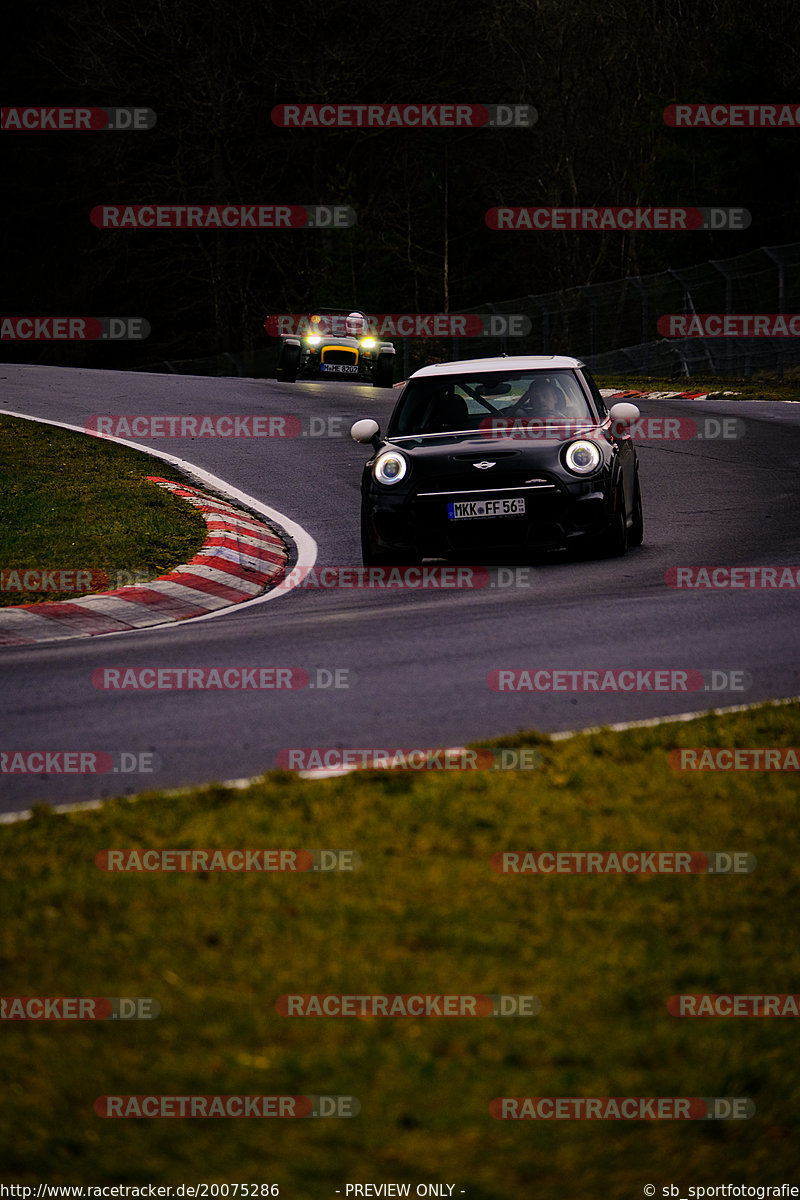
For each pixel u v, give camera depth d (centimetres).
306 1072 1148
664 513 5416
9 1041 1205
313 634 3306
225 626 3569
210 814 1853
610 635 3105
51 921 1469
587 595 3681
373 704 2547
